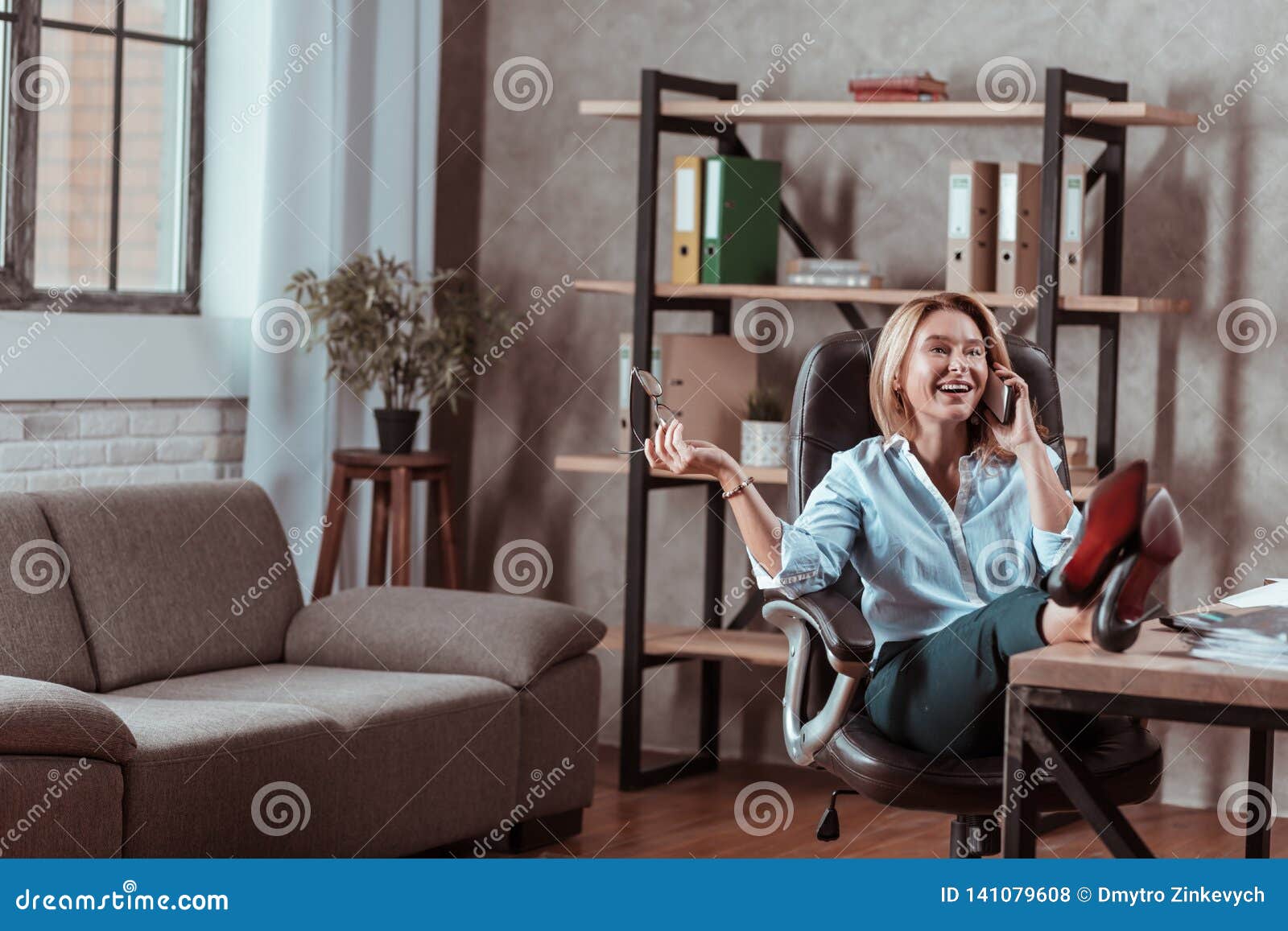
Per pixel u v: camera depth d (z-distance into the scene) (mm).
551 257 4723
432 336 4270
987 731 2312
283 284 4223
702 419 4199
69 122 3951
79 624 3186
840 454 2652
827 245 4367
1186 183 4008
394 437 4273
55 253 3932
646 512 4125
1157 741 2463
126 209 4094
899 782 2338
